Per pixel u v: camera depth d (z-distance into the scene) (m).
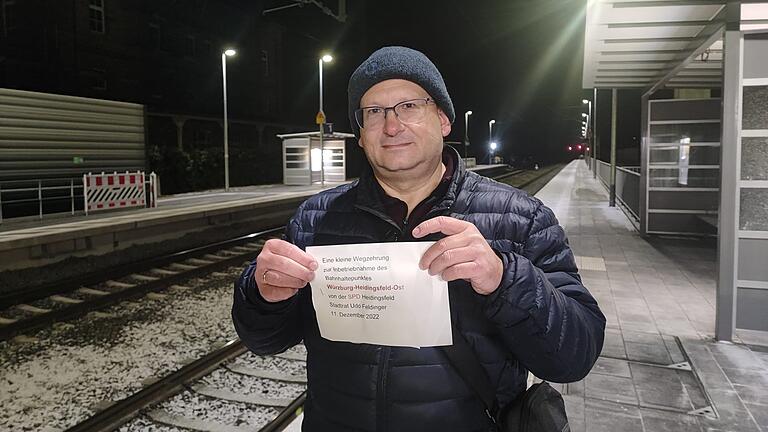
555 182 31.72
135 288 7.95
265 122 38.09
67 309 6.89
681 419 3.64
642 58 8.00
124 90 29.55
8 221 11.62
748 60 4.95
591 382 4.22
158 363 5.35
